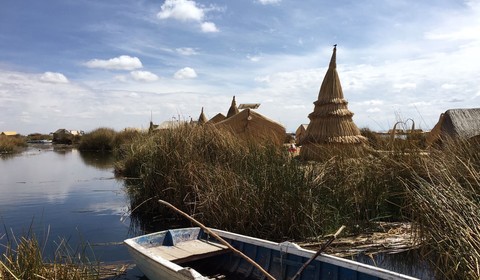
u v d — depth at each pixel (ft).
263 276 19.93
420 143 34.58
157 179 37.22
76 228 33.63
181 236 23.38
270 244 20.36
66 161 104.27
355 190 30.68
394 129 34.96
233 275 21.20
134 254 20.85
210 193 30.19
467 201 19.40
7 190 54.34
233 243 22.43
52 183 61.05
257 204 28.02
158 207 36.65
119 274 22.47
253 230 27.89
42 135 307.99
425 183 22.36
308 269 18.17
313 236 27.07
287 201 27.71
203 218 30.22
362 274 16.19
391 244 25.27
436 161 26.71
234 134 42.63
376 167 32.32
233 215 28.45
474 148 29.01
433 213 20.27
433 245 19.99
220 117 70.13
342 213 29.32
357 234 27.89
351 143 42.22
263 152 33.17
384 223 28.89
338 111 43.88
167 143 38.63
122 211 39.93
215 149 37.73
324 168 32.09
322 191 29.89
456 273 17.02
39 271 18.62
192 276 16.10
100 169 82.48
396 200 30.89
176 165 36.04
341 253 24.23
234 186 29.17
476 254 16.46
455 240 18.07
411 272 21.03
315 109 45.55
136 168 57.06
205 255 21.26
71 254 26.14
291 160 31.22
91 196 49.11
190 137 38.91
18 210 41.16
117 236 31.04
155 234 22.93
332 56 46.11
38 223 35.63
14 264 18.63
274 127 52.85
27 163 98.99
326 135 43.29
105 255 26.12
